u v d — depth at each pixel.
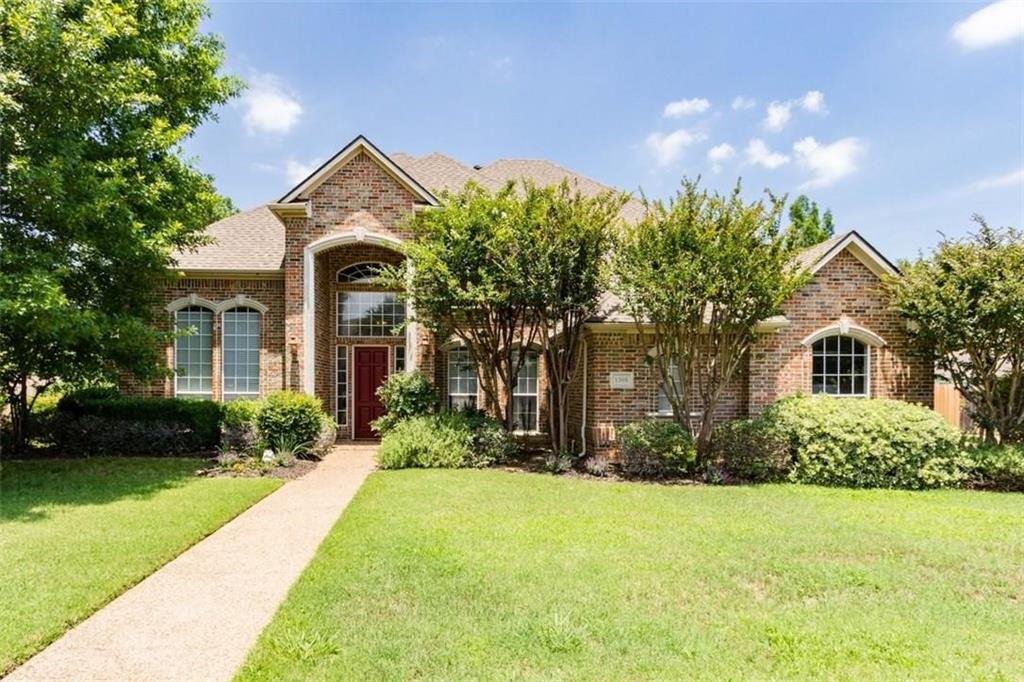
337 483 10.95
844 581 5.71
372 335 17.67
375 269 17.58
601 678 3.80
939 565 6.28
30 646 4.24
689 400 12.27
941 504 9.67
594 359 14.01
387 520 7.89
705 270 11.04
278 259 17.31
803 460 11.55
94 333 10.52
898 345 14.45
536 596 5.16
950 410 16.55
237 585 5.64
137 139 11.43
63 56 9.40
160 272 12.49
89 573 5.71
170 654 4.23
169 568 6.13
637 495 10.03
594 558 6.28
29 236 10.23
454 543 6.80
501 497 9.57
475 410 15.71
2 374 12.07
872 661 4.09
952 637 4.49
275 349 16.97
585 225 12.32
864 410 11.85
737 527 7.78
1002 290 11.94
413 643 4.24
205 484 10.42
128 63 11.46
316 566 5.97
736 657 4.11
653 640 4.33
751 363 14.27
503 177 20.38
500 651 4.14
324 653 4.11
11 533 7.12
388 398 15.05
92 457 13.39
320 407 14.63
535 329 13.92
